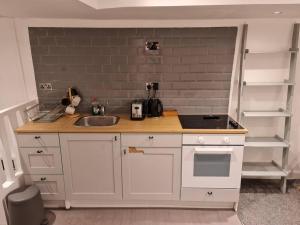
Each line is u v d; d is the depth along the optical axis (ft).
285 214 8.11
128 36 8.85
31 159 7.93
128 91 9.37
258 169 9.33
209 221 7.84
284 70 9.02
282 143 8.91
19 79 9.37
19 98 9.56
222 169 7.80
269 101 9.32
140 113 8.58
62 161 7.92
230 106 9.44
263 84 8.53
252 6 6.23
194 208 8.50
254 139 9.40
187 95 9.36
